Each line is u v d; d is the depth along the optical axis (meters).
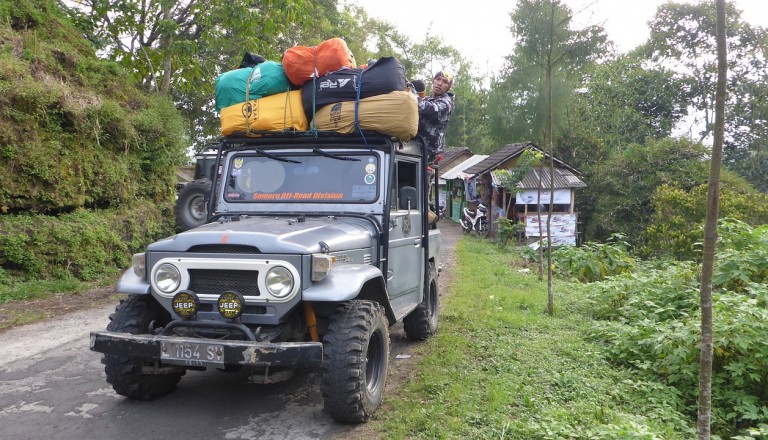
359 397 4.10
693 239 15.26
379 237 5.01
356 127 5.05
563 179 21.28
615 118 27.78
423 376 5.23
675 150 22.70
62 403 4.77
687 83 28.61
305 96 5.18
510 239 20.58
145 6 15.81
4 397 4.92
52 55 13.06
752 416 4.79
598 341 6.59
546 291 9.71
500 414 4.34
